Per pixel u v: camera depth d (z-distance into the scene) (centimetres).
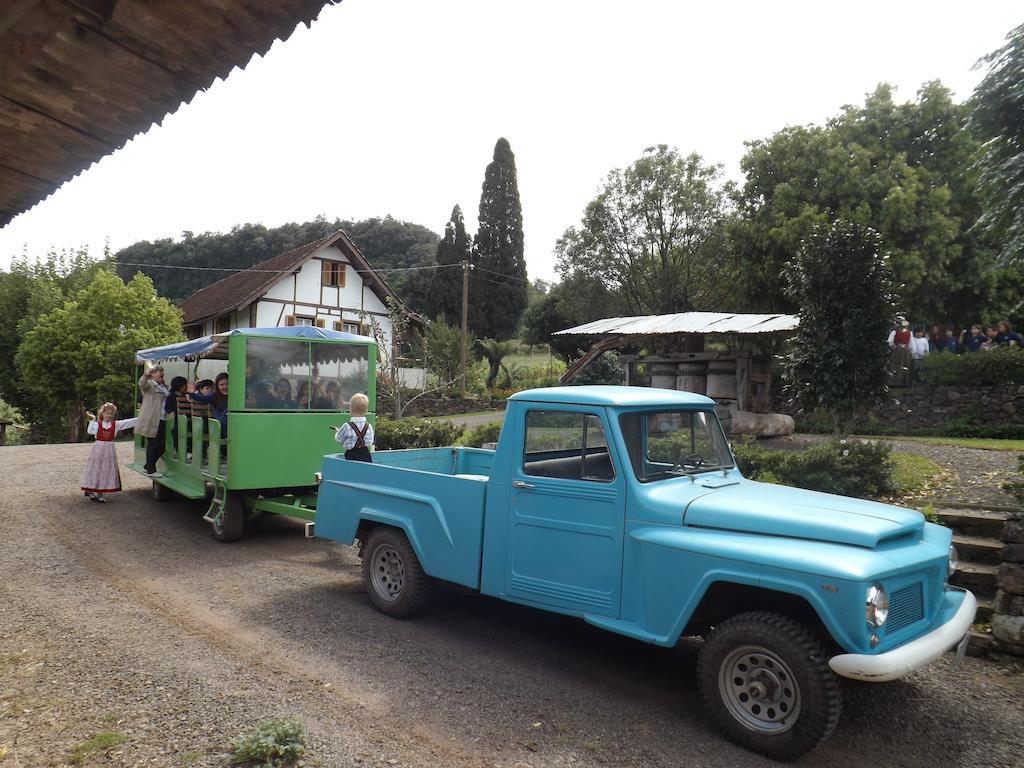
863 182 2086
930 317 2138
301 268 3153
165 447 1056
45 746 351
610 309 3572
